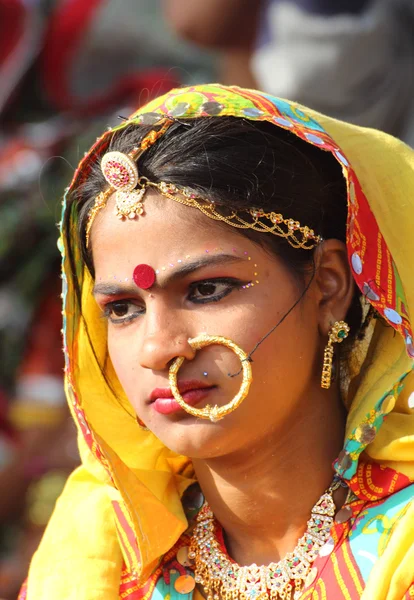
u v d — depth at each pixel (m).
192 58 16.33
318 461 4.43
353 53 9.01
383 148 4.74
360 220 4.30
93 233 4.37
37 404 9.74
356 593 4.15
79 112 10.44
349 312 4.51
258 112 4.24
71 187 4.59
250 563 4.50
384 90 9.19
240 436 4.18
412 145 9.12
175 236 4.12
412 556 4.07
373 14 9.02
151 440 4.93
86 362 5.02
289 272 4.26
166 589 4.57
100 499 4.96
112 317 4.42
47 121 11.20
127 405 5.00
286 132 4.41
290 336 4.23
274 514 4.43
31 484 9.99
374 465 4.46
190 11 9.66
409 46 9.24
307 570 4.32
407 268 4.55
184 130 4.28
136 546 4.66
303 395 4.39
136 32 16.69
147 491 4.71
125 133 4.39
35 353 9.82
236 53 10.00
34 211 9.70
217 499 4.54
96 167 4.44
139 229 4.16
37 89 11.88
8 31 12.05
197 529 4.66
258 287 4.17
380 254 4.38
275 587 4.34
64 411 9.87
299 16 9.12
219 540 4.58
